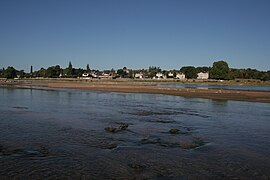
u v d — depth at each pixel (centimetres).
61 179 1256
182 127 2453
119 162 1480
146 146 1798
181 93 7062
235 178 1284
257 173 1345
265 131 2309
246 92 7562
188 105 4291
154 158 1552
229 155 1622
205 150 1723
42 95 6188
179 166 1428
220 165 1449
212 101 5025
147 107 3925
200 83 16950
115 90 8269
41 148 1720
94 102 4609
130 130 2286
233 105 4375
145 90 8256
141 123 2622
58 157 1551
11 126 2369
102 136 2053
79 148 1731
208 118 2980
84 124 2530
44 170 1357
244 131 2306
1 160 1488
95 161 1492
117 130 2262
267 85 15225
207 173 1338
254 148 1783
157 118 2934
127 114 3203
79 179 1259
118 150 1698
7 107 3734
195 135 2136
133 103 4491
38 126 2392
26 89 8788
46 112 3291
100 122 2648
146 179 1260
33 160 1496
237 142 1933
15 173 1316
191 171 1362
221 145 1847
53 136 2030
